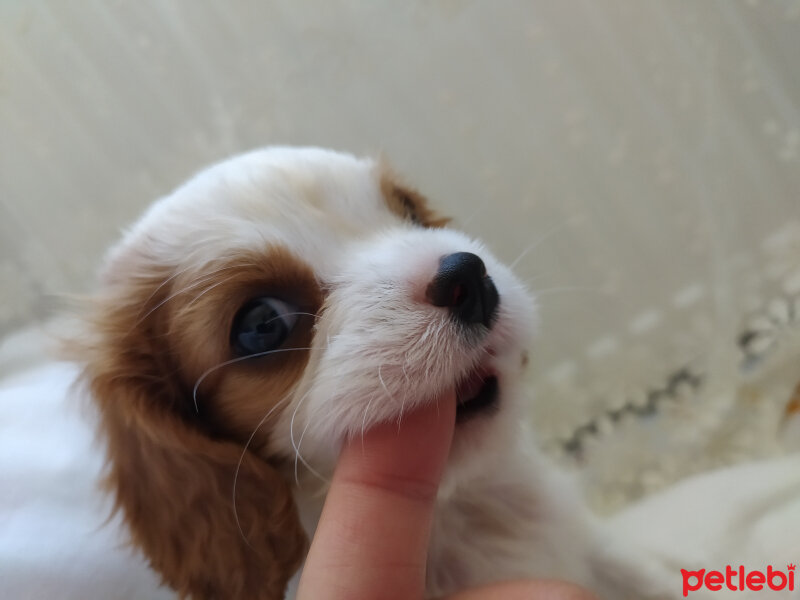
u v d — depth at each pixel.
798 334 0.28
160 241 0.16
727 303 0.29
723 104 0.27
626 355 0.31
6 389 0.22
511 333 0.14
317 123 0.28
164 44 0.28
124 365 0.15
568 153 0.28
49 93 0.30
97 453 0.17
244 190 0.15
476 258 0.14
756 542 0.23
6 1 0.28
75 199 0.31
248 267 0.14
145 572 0.16
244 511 0.15
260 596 0.15
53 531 0.16
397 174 0.20
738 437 0.28
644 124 0.28
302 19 0.27
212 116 0.29
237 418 0.15
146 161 0.30
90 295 0.17
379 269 0.14
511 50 0.27
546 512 0.18
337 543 0.11
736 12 0.26
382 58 0.28
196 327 0.15
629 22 0.26
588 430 0.32
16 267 0.32
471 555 0.16
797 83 0.27
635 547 0.21
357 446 0.12
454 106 0.28
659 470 0.29
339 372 0.13
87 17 0.28
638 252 0.30
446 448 0.12
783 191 0.28
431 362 0.13
